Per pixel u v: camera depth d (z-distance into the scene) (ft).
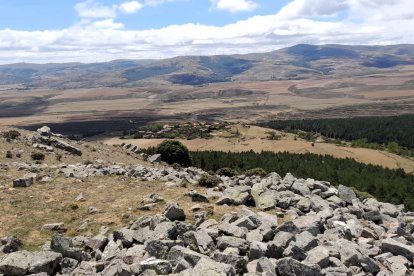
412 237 96.58
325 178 394.52
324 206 113.60
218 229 87.35
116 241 87.40
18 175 153.79
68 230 101.14
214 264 63.62
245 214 98.32
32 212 112.98
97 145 279.49
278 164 456.86
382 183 382.42
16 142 220.02
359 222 106.32
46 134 254.27
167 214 99.09
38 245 91.76
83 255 81.10
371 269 74.18
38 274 71.36
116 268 69.97
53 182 143.74
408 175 510.17
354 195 132.98
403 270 74.69
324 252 73.36
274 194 121.39
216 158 473.26
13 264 73.41
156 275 66.95
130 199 122.31
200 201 118.42
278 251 74.90
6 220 107.24
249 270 69.72
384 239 88.53
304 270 67.10
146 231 85.71
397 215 128.06
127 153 277.85
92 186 139.44
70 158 217.56
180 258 72.23
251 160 476.54
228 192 123.95
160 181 149.07
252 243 77.41
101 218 106.63
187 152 333.42
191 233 81.76
